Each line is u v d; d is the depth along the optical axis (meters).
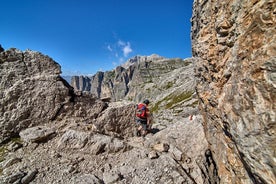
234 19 6.84
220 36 7.85
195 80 12.05
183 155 12.90
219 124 8.69
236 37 6.79
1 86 14.77
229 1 7.20
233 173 7.60
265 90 5.02
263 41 5.27
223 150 8.55
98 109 17.23
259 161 5.30
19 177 10.36
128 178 11.07
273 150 4.81
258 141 5.27
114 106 18.02
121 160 12.87
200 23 10.16
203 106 11.00
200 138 13.24
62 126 15.10
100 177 11.22
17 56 15.79
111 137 14.33
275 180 4.80
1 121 14.09
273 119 4.78
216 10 8.26
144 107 17.09
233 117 6.54
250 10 5.96
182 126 15.09
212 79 9.09
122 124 17.31
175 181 10.73
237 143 6.38
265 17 5.27
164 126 20.67
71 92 16.75
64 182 10.40
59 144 13.31
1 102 14.40
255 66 5.40
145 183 10.66
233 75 6.69
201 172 11.57
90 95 17.47
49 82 15.70
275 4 4.96
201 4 9.86
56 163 11.90
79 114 16.31
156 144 14.29
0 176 10.48
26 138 13.60
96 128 15.38
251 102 5.53
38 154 12.55
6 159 11.98
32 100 15.05
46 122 15.16
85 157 12.79
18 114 14.52
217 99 8.38
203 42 9.62
